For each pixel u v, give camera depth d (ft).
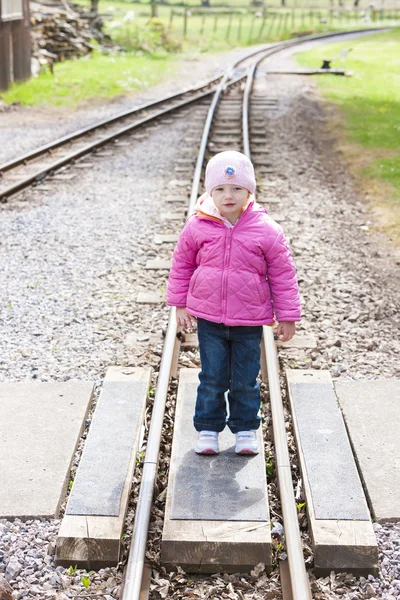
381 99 67.46
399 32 161.17
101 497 12.75
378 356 18.53
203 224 12.95
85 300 21.80
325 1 235.20
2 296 22.07
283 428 14.42
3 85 66.44
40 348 18.78
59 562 11.73
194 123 53.42
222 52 123.24
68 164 40.04
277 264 12.82
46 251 26.12
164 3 195.93
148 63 96.43
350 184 37.27
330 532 11.89
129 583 10.82
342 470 13.52
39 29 87.56
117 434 14.62
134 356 18.29
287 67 95.96
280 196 34.35
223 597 11.21
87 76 77.92
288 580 11.37
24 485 13.25
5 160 41.45
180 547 11.69
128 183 36.32
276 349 18.48
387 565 11.65
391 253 26.84
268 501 12.98
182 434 14.61
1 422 15.20
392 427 14.96
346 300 22.03
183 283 13.39
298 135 49.55
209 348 13.37
